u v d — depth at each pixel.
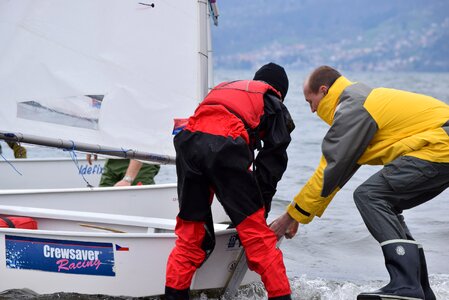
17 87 12.43
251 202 8.94
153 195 14.03
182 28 12.42
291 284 11.41
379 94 9.17
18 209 11.53
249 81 9.41
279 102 9.29
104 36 12.45
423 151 8.98
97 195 13.66
